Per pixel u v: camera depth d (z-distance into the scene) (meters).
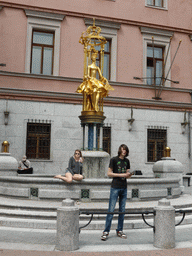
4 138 14.79
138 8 18.00
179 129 17.78
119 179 5.83
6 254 4.66
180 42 17.09
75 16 16.72
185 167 17.59
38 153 15.38
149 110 17.28
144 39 18.02
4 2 15.55
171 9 18.80
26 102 15.26
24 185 8.34
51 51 16.47
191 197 9.90
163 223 5.23
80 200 8.01
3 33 15.49
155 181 8.69
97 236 6.00
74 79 16.14
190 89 18.36
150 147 17.33
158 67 18.55
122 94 17.06
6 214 7.07
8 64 15.41
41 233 6.11
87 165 9.38
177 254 4.80
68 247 4.94
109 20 17.22
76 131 15.80
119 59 17.34
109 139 16.52
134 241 5.62
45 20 16.19
